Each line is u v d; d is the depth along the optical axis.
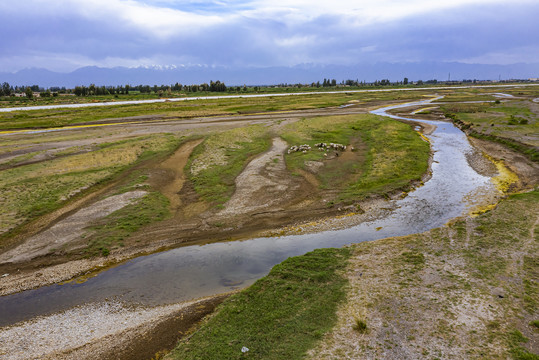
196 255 22.95
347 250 22.00
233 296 17.55
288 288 17.78
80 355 14.20
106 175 37.47
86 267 21.50
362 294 16.89
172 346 14.49
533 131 56.62
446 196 32.78
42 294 18.81
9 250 23.08
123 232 25.69
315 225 27.19
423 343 13.30
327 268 19.78
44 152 47.19
